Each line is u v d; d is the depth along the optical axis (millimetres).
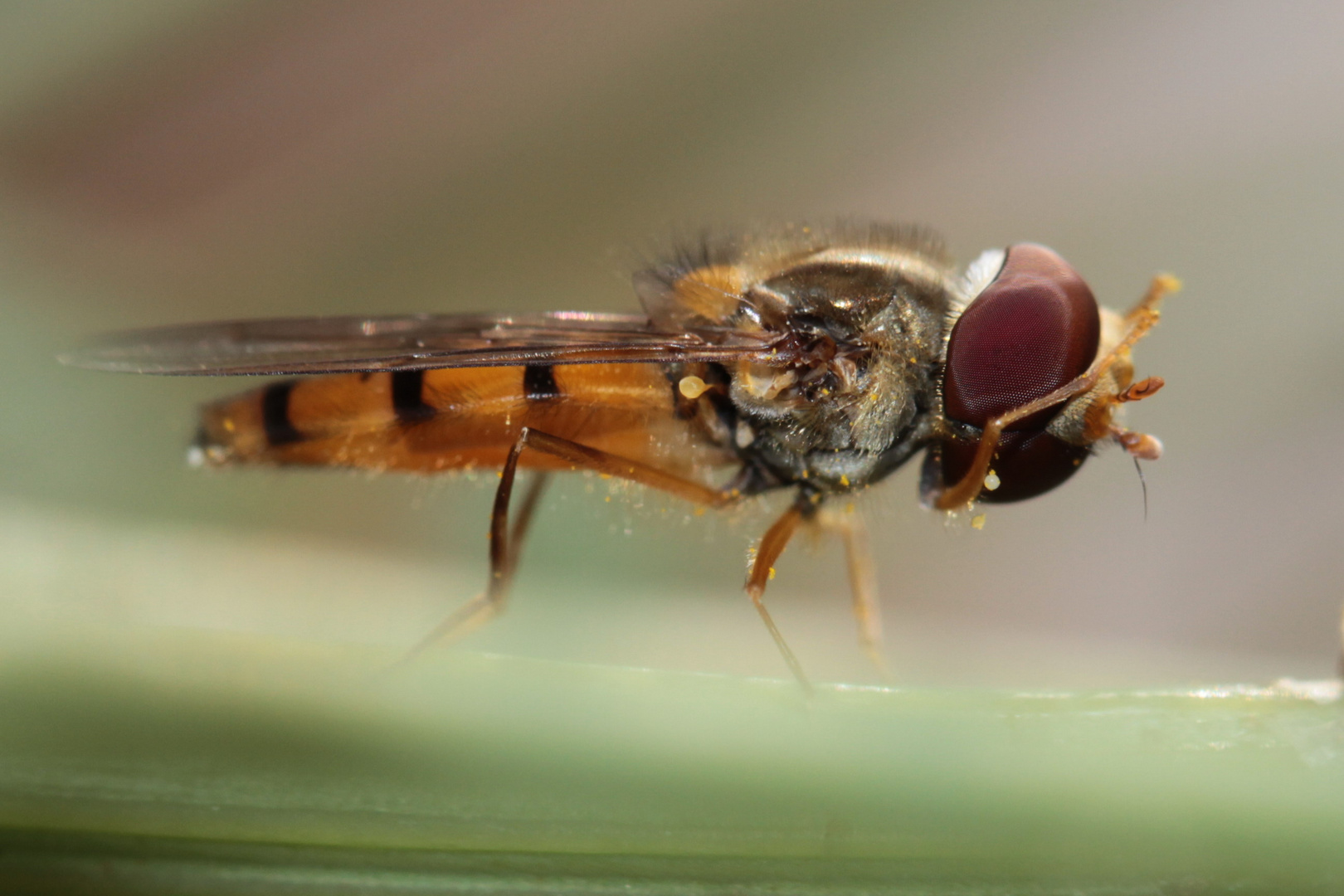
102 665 50
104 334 67
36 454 64
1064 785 53
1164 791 53
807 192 71
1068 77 71
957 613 68
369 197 71
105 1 69
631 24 71
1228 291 70
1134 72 71
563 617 63
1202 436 70
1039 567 68
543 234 71
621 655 62
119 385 66
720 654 63
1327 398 69
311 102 70
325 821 51
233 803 50
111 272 69
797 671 61
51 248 68
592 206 71
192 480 65
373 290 70
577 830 52
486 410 62
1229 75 71
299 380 63
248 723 51
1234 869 52
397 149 71
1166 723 54
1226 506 69
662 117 71
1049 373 60
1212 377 70
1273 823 52
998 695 55
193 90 70
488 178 71
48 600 59
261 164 70
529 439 61
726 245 62
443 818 51
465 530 66
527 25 71
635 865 52
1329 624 67
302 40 70
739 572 65
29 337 67
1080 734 54
